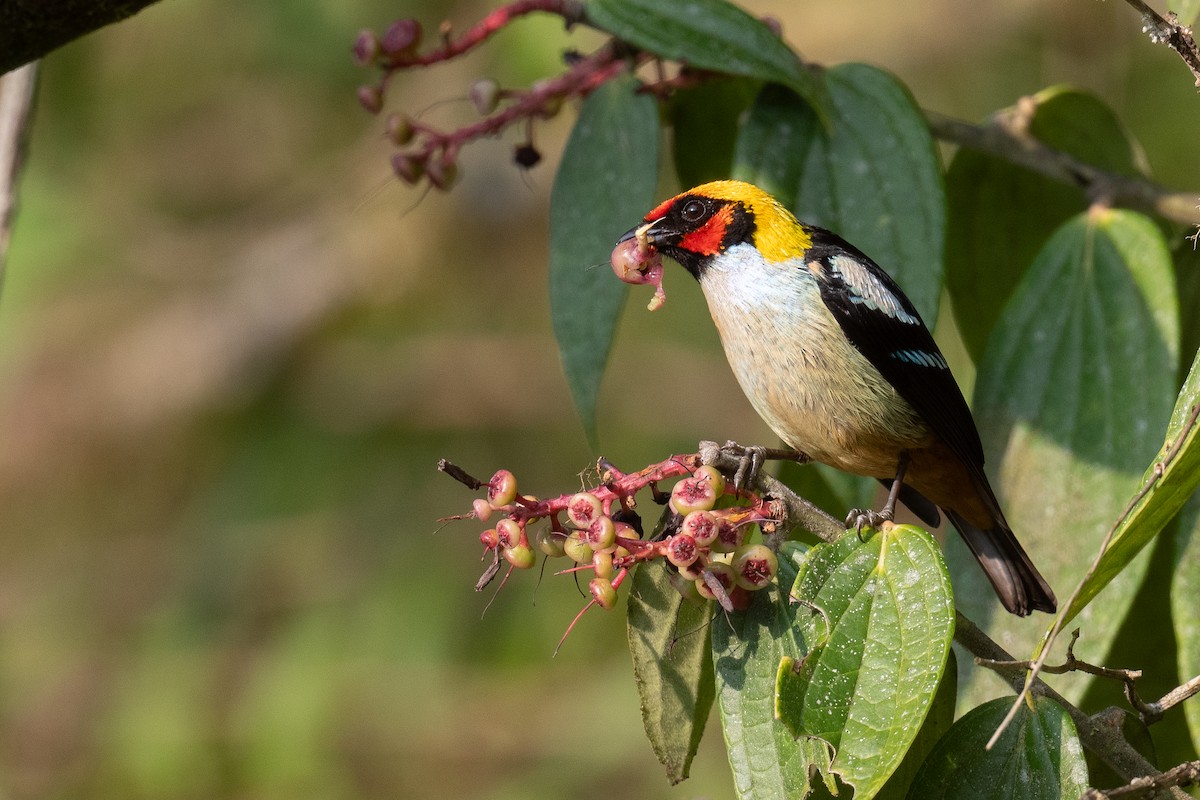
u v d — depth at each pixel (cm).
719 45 681
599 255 700
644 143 707
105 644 1357
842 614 491
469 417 1439
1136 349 661
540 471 1430
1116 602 621
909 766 548
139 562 1398
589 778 1241
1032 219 788
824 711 477
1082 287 681
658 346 1478
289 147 1440
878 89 700
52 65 1342
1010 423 676
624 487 495
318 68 1373
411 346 1454
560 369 1446
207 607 1366
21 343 1393
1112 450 651
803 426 690
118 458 1401
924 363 659
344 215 1434
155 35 1356
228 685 1327
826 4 1296
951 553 682
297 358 1439
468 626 1333
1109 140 775
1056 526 651
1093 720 515
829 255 669
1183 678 599
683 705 550
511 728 1283
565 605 1332
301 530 1389
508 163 1370
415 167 696
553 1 696
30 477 1385
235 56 1377
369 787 1267
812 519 515
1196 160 1206
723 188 691
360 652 1329
